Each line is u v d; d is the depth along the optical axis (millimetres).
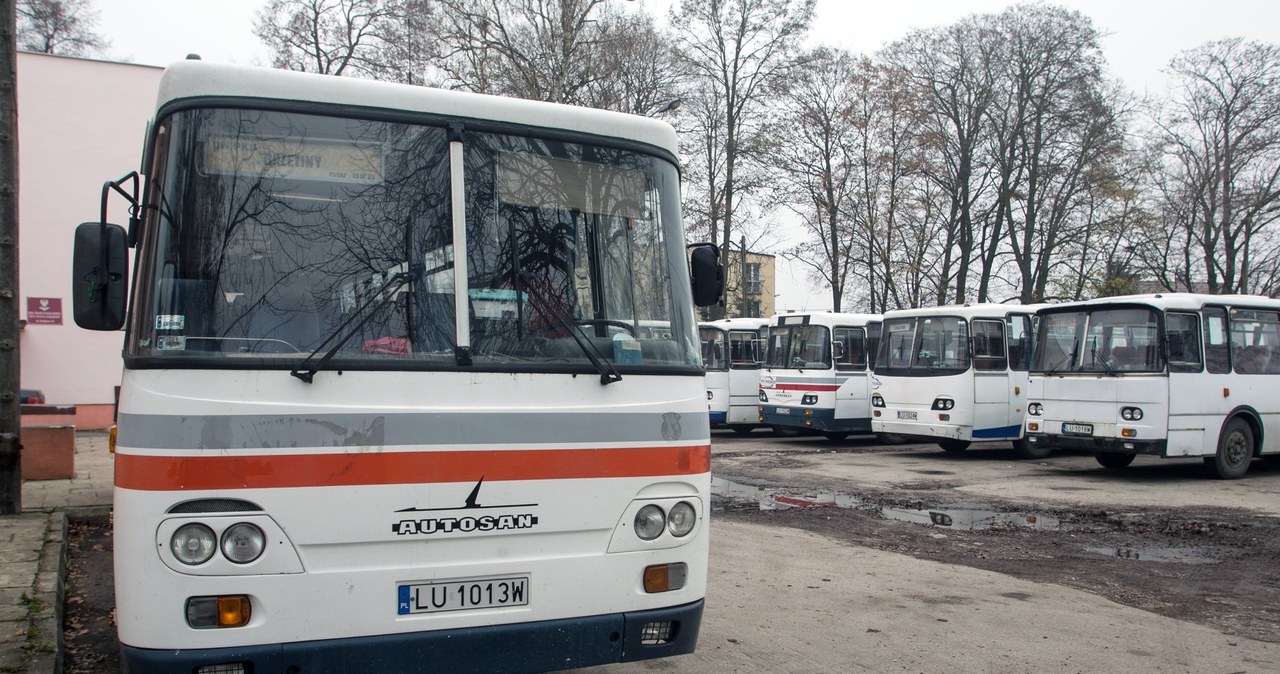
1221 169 32812
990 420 17938
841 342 21641
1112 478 14797
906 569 8266
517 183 4312
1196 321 14188
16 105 9078
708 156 33406
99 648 5785
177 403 3643
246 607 3639
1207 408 14156
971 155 34062
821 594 7305
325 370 3807
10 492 9180
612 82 31203
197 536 3604
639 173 4625
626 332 4422
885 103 34781
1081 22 31859
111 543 8648
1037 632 6340
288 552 3680
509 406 4051
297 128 4012
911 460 17891
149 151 4297
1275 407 14922
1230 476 14562
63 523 8688
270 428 3699
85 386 20234
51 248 20016
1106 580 7934
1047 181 33031
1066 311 15125
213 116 3930
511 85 30828
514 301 4195
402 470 3840
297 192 3967
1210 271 33844
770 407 22578
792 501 12391
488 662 3922
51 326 19969
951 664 5629
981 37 32719
